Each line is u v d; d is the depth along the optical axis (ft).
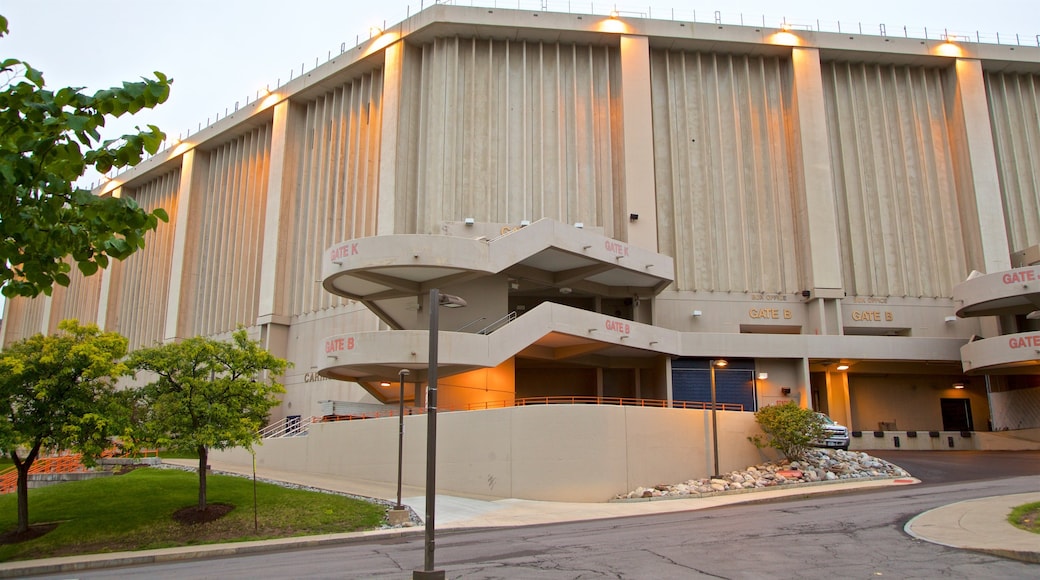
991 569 33.76
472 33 146.41
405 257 97.91
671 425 85.51
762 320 141.18
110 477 87.10
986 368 126.41
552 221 108.99
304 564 45.42
